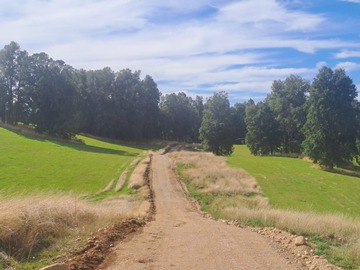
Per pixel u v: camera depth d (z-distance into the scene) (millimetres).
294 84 102938
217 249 10406
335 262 9047
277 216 17625
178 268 8172
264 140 102438
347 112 71750
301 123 96562
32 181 41156
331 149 70000
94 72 122188
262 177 51625
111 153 77188
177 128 145125
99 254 9336
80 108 114938
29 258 8680
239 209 24359
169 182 44469
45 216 11383
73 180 43719
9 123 96812
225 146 93000
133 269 8039
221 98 93438
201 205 32875
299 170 63156
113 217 16672
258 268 8258
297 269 8320
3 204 10672
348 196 43375
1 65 96062
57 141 85625
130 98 124750
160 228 15547
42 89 91562
